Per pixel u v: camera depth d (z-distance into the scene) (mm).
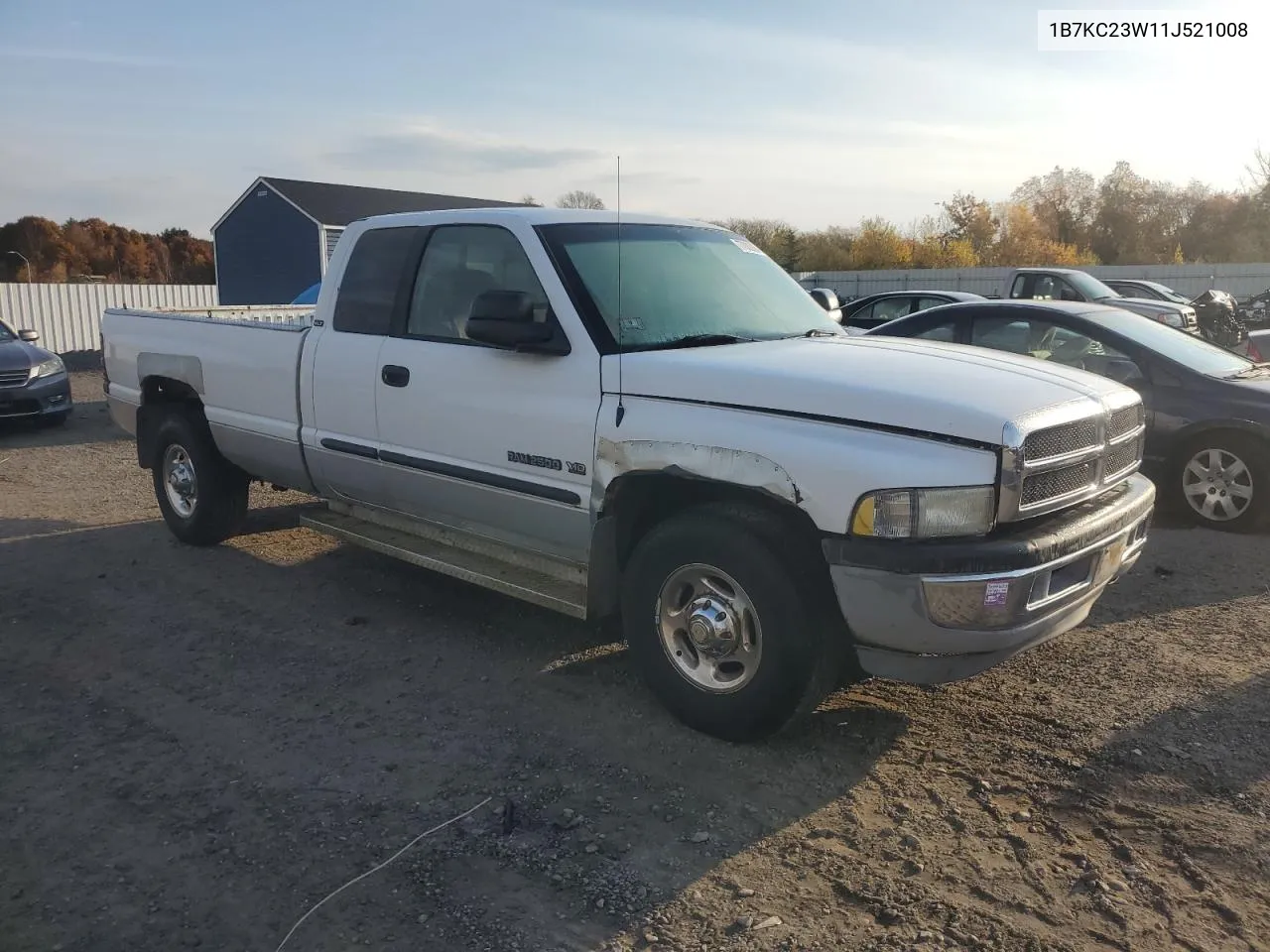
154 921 2961
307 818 3516
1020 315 8234
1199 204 58781
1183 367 7340
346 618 5555
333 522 5715
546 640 5211
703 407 3854
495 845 3330
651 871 3178
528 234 4570
